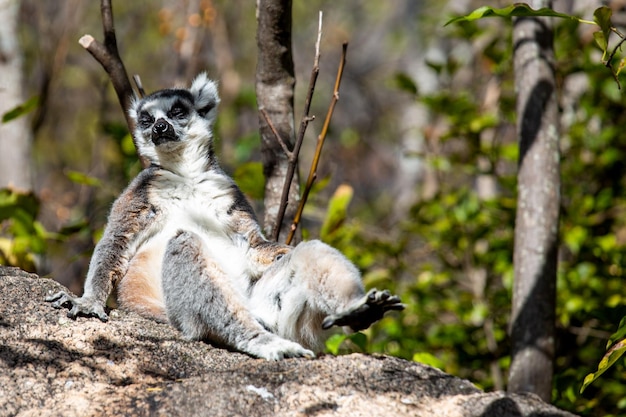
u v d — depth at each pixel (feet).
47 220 63.82
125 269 30.48
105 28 35.42
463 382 23.59
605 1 48.42
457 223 43.68
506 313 42.98
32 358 23.84
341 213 37.68
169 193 32.07
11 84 47.09
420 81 92.53
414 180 88.99
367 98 104.06
